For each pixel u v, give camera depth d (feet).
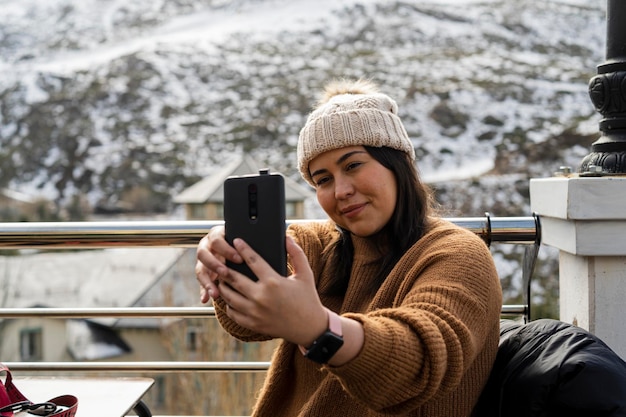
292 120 95.30
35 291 53.72
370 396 3.30
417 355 3.28
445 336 3.41
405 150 4.52
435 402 4.06
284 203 3.37
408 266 4.27
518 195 65.62
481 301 3.80
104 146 95.14
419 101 92.27
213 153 90.84
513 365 4.10
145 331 46.32
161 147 92.89
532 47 126.31
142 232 6.54
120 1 175.52
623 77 5.97
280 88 107.96
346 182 4.43
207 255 3.27
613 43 6.16
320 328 3.15
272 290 3.08
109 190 86.94
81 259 56.85
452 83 98.32
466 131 83.35
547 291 27.53
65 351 50.75
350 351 3.19
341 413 4.24
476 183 67.21
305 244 5.04
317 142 4.43
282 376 4.79
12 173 93.30
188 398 27.43
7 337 51.16
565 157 74.43
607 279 5.63
